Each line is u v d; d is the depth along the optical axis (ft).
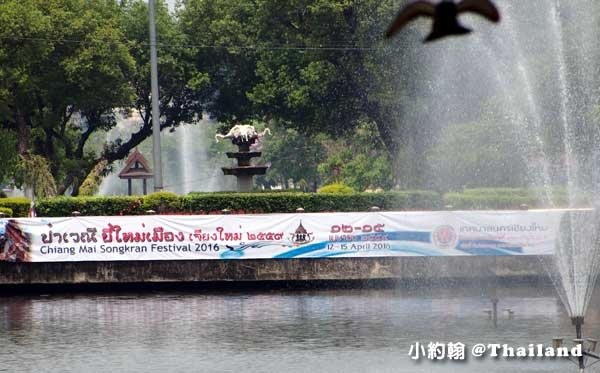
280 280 307.37
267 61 518.37
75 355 207.00
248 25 550.77
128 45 529.86
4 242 305.32
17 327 241.35
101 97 504.02
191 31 559.38
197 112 583.58
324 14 477.36
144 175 385.50
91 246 306.35
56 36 483.10
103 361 200.64
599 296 282.77
